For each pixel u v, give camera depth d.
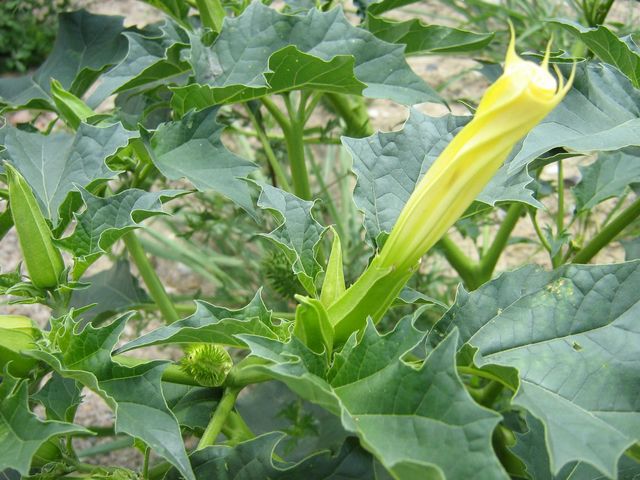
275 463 0.24
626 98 0.23
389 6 0.38
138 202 0.24
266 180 0.58
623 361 0.19
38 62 0.79
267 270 0.39
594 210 0.51
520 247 0.60
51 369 0.23
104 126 0.30
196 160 0.28
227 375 0.25
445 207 0.19
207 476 0.22
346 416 0.15
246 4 0.35
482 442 0.15
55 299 0.24
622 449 0.16
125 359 0.23
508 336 0.21
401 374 0.16
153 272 0.36
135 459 0.48
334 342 0.20
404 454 0.15
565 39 0.54
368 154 0.26
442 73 0.72
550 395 0.19
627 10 0.66
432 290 0.51
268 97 0.37
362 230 0.56
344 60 0.29
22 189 0.22
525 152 0.21
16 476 0.23
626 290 0.20
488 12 0.57
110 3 0.82
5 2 0.76
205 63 0.31
